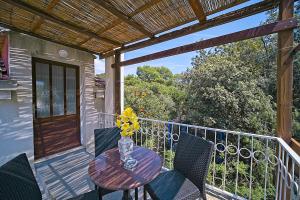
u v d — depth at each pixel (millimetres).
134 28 2492
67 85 3510
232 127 5539
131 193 2148
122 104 3738
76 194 2193
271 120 5527
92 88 3857
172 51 2518
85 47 3412
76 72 3662
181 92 9016
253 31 1766
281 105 1688
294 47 1596
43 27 2471
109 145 2145
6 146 2488
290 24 1577
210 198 2061
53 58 3133
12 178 1004
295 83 5121
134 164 1500
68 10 2051
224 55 7176
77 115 3711
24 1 1851
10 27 2404
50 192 2217
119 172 1396
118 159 1642
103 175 1349
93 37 2756
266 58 6422
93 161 1604
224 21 1996
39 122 3066
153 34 2635
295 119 4969
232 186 4074
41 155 3107
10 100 2523
